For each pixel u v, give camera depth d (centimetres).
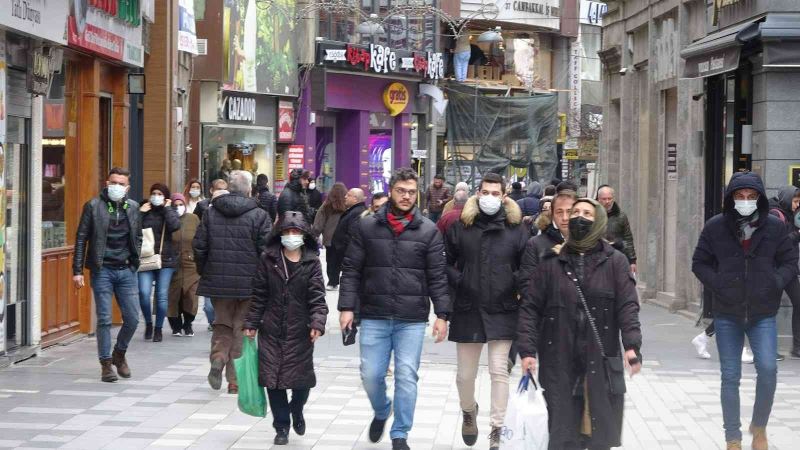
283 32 4441
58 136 1672
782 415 1241
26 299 1528
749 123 1842
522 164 5906
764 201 1003
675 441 1102
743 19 1858
